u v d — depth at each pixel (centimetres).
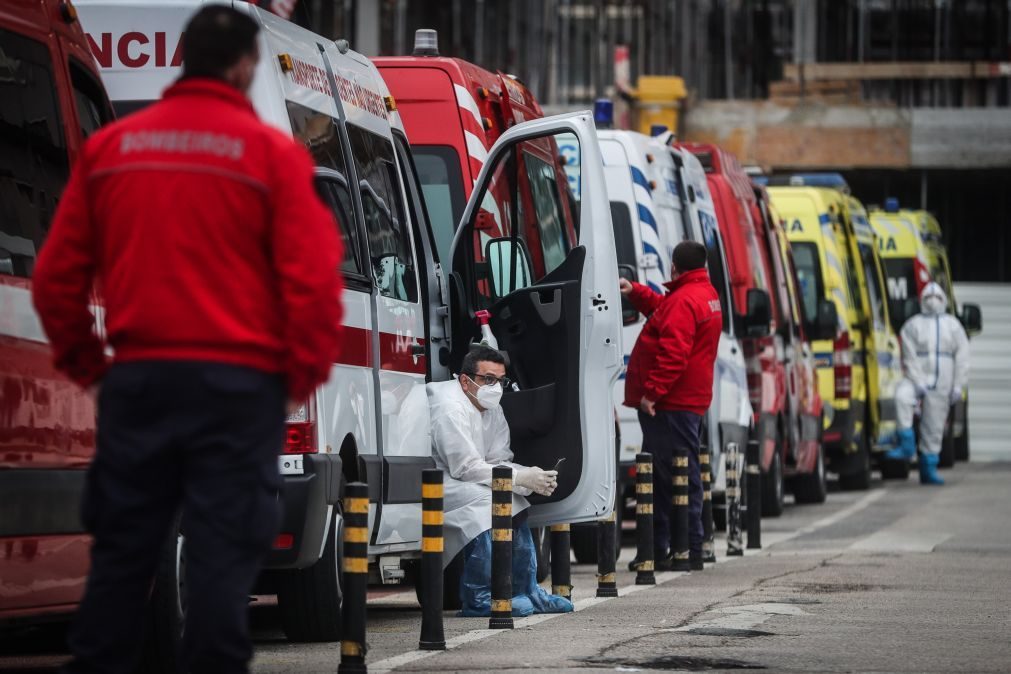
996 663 1886
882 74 8338
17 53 1594
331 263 1214
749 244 4278
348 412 2064
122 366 1211
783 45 8888
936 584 2747
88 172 1230
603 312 2369
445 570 2488
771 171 7975
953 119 7925
